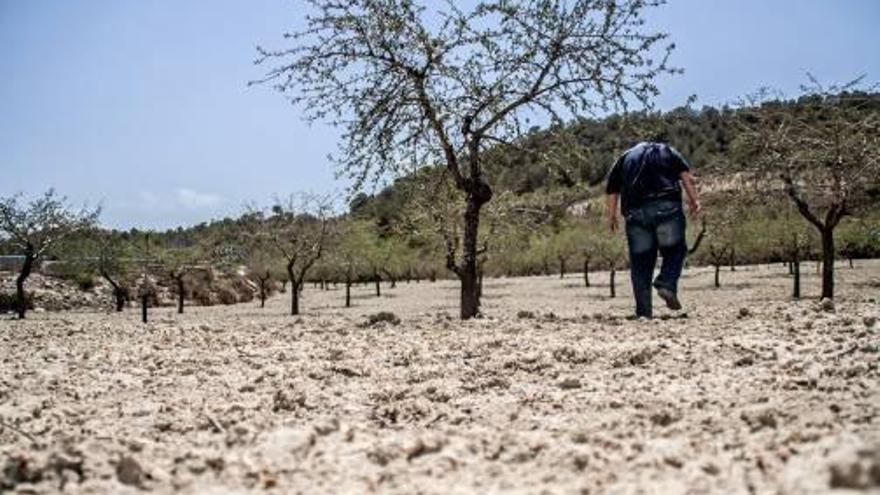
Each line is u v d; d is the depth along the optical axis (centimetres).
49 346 912
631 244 933
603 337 730
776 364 520
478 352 677
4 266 4428
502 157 1395
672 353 605
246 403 498
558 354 627
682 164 916
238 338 907
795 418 369
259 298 4928
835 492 238
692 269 5534
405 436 391
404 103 1288
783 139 1998
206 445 388
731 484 279
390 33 1258
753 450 319
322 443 377
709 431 363
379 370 616
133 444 383
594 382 515
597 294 4019
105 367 688
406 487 305
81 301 4122
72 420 466
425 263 6397
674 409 417
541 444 354
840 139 1938
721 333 699
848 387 425
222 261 4750
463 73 1295
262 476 325
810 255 4369
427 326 973
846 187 1900
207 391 554
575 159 1389
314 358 695
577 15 1262
